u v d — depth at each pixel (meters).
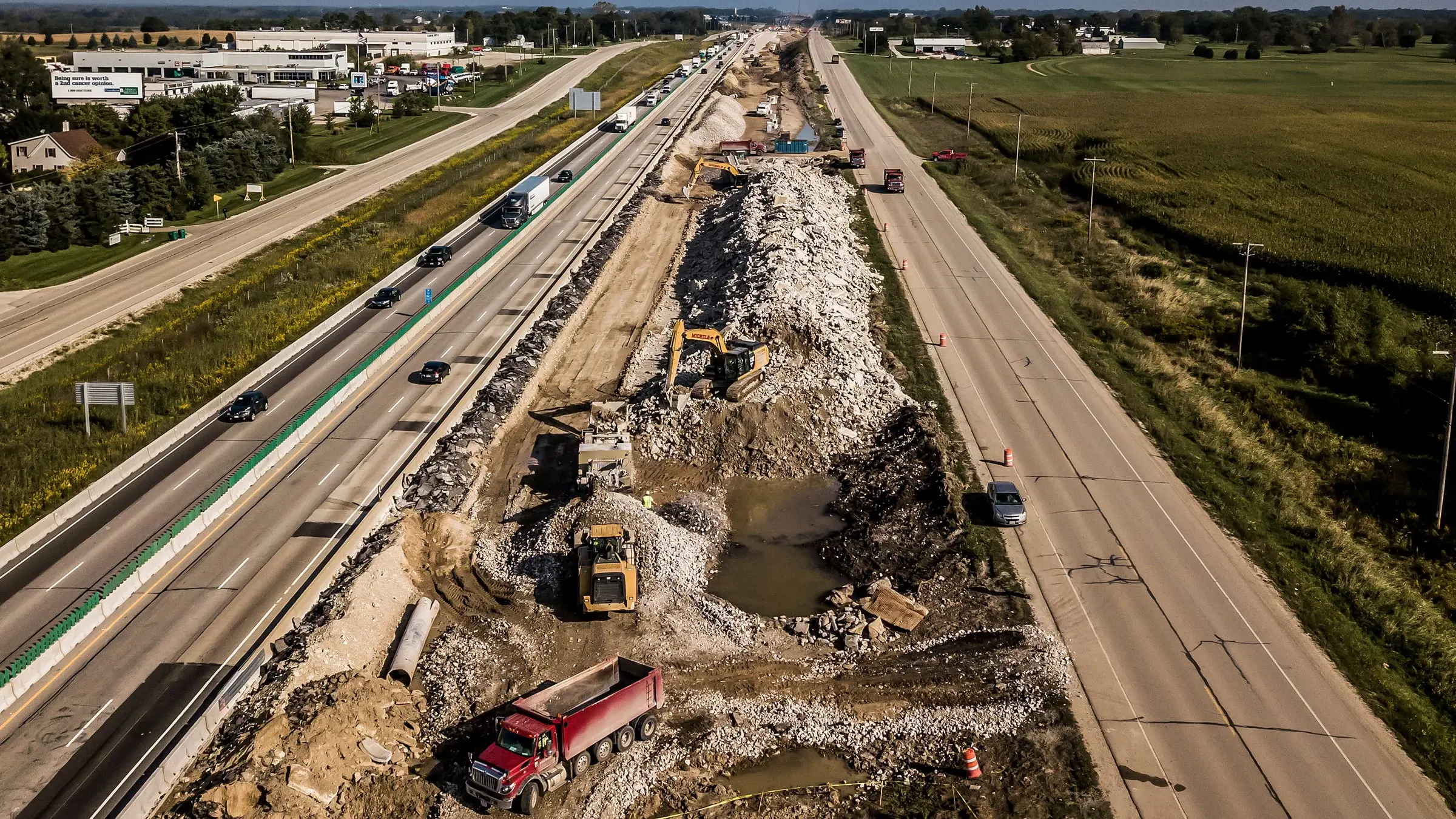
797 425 58.91
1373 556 49.91
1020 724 37.34
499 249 96.56
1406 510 54.06
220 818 31.92
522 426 63.09
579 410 65.12
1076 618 43.38
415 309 83.50
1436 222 106.62
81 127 138.88
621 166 136.00
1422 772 34.94
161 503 53.09
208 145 126.38
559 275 91.19
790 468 57.38
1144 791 33.94
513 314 81.75
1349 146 149.25
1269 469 57.22
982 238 102.69
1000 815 33.41
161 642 40.88
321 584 44.41
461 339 76.31
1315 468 58.94
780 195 101.25
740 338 67.00
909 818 33.34
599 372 71.25
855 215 110.38
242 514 51.16
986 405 63.97
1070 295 86.62
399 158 144.50
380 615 43.28
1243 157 141.75
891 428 60.91
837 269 84.88
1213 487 54.28
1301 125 168.12
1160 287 89.50
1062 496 53.19
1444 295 84.38
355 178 131.88
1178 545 48.78
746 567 48.72
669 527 49.28
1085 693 38.72
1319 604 44.59
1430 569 49.12
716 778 35.31
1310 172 131.25
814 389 61.75
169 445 59.84
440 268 94.38
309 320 79.88
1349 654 41.06
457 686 39.62
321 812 32.88
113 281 90.75
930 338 75.19
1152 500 52.91
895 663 41.34
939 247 99.19
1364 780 34.44
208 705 36.84
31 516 51.38
